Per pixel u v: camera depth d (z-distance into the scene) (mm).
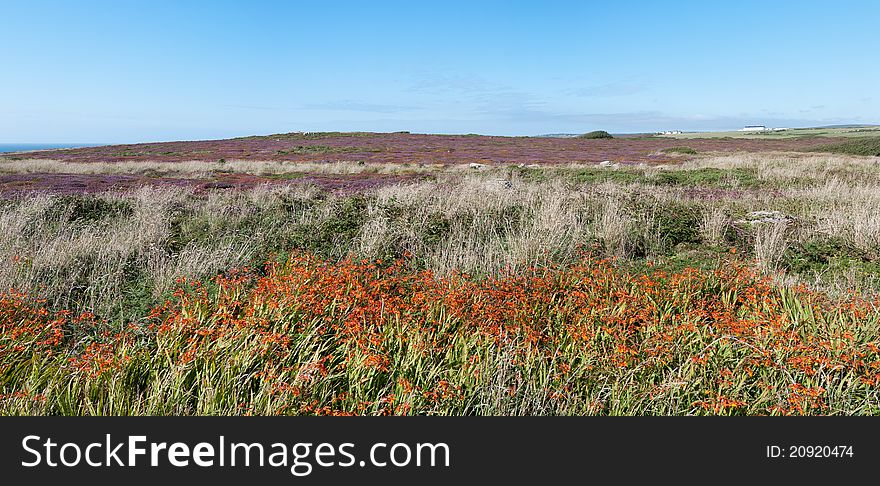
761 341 3957
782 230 7699
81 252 6473
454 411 3414
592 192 11836
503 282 5410
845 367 3684
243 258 6797
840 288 5516
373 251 7117
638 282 5324
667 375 3762
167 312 4707
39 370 3629
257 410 3244
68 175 20375
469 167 25828
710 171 20438
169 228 8625
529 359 3734
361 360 3641
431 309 4590
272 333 3893
